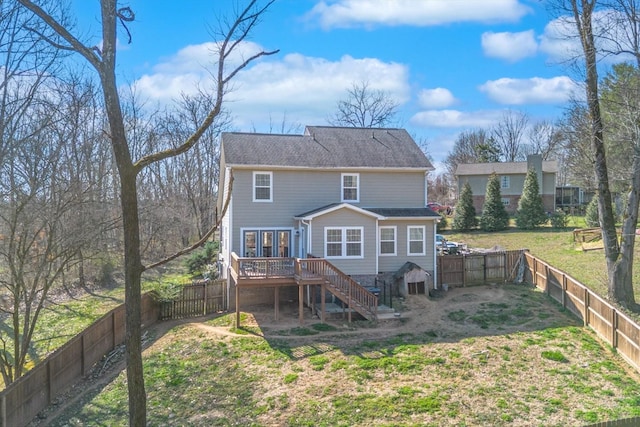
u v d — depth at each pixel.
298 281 17.69
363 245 21.00
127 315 6.82
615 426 8.04
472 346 14.48
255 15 7.36
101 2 6.84
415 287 21.38
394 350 14.38
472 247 33.53
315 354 14.32
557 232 36.44
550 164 51.84
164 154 7.03
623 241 17.77
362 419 10.34
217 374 13.27
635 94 17.42
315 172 22.36
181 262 33.66
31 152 12.54
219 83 7.20
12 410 10.40
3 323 19.34
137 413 6.77
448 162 81.12
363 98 50.09
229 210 21.27
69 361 13.22
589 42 17.83
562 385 11.74
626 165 21.20
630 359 12.88
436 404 10.84
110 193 22.02
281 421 10.47
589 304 15.94
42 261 13.25
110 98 6.79
